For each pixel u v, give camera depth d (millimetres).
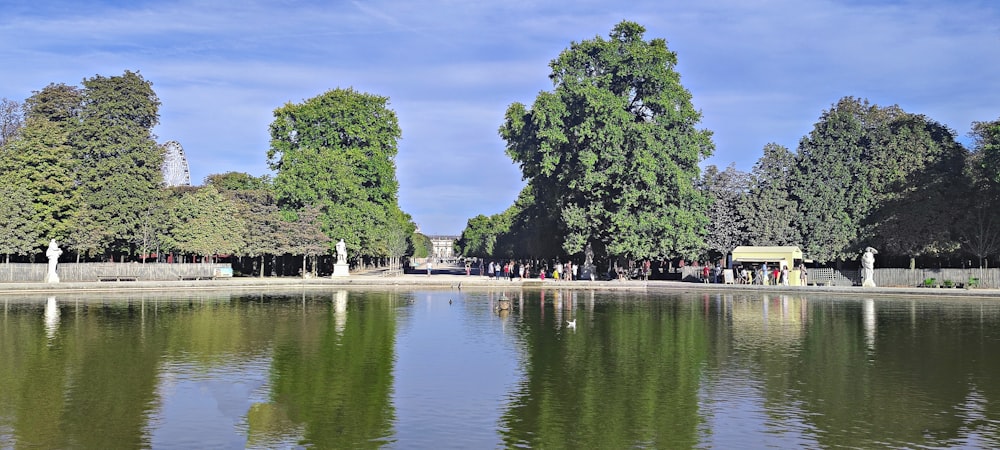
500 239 160000
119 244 84688
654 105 82062
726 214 88562
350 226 92375
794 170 86938
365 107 101125
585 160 76500
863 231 82188
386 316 44594
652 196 77438
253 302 54969
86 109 84375
